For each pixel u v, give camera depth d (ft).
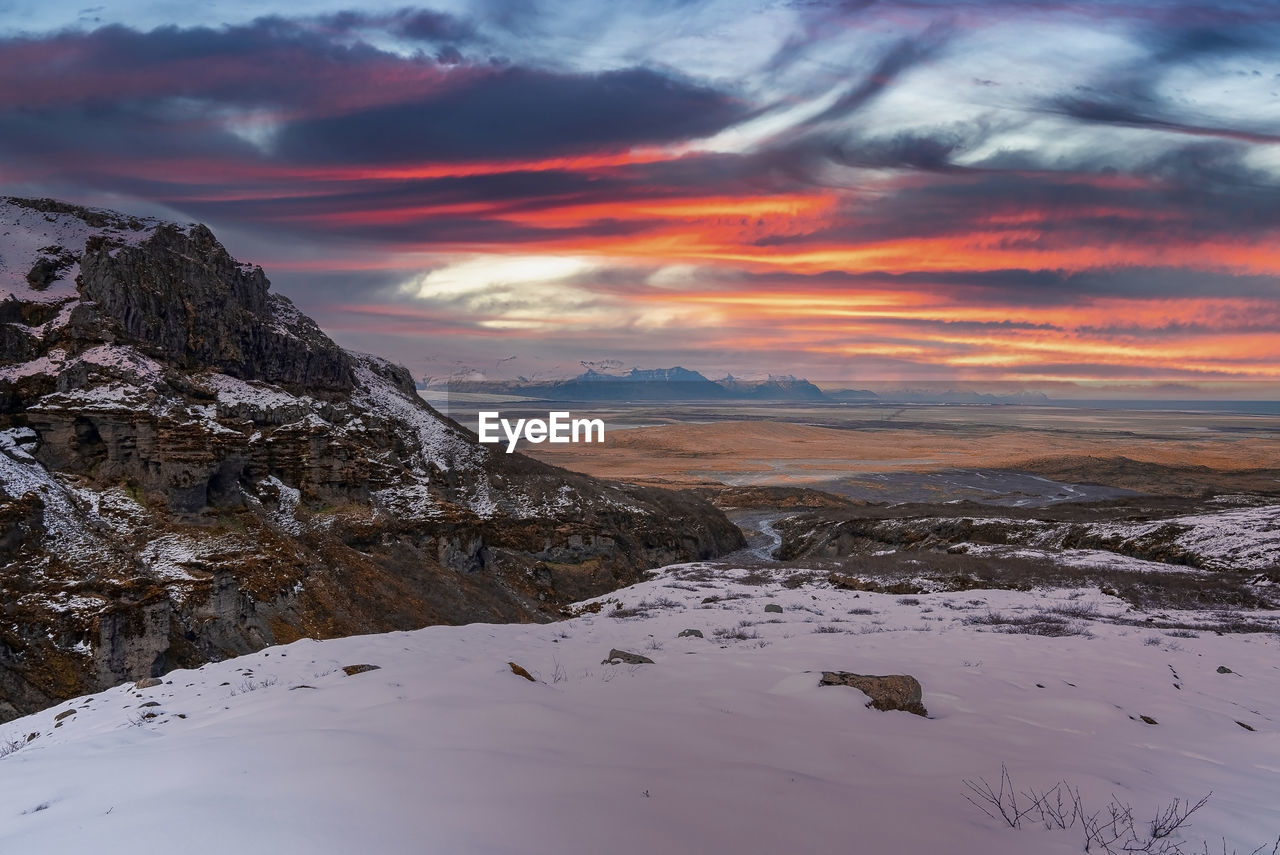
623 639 77.30
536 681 42.37
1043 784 27.66
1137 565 161.07
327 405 216.13
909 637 71.67
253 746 28.02
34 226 188.96
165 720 41.32
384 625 150.20
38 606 108.27
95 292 172.45
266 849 19.52
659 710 35.83
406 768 25.38
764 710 36.42
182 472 145.48
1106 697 45.21
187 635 123.13
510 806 22.76
